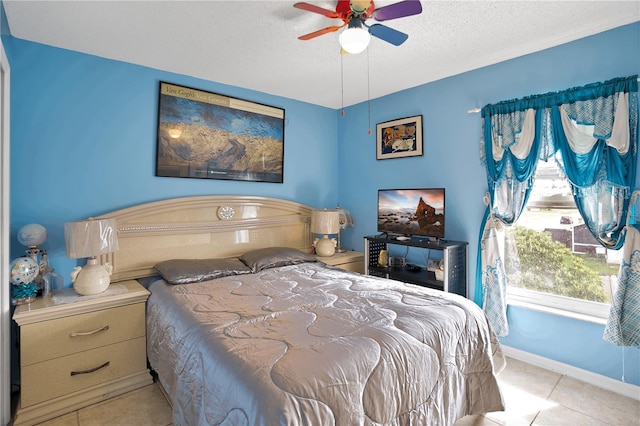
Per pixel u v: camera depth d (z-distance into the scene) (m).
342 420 1.17
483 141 2.86
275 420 1.04
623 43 2.16
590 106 2.25
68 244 2.20
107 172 2.67
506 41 2.42
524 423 1.91
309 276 2.71
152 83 2.88
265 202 3.54
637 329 2.07
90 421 1.92
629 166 2.12
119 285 2.52
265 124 3.61
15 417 1.94
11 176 2.29
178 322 1.85
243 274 2.81
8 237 1.93
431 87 3.27
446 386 1.62
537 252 2.70
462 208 3.07
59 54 2.46
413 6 1.63
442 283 2.84
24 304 2.03
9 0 1.84
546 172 2.63
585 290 2.45
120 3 1.91
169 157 2.97
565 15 2.08
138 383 2.27
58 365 1.99
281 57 2.68
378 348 1.42
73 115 2.52
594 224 2.28
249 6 1.96
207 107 3.18
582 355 2.38
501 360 2.00
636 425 1.88
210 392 1.34
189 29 2.22
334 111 4.27
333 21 2.12
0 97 1.88
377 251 3.60
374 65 2.86
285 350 1.37
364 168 3.99
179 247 2.96
